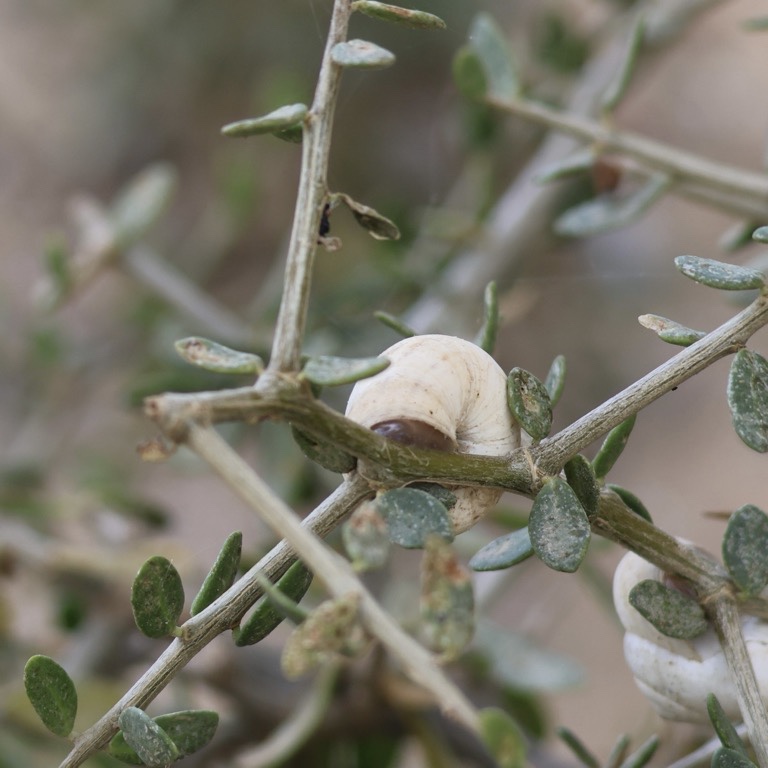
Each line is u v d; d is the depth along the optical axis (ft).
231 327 2.37
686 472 3.52
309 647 1.16
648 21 2.41
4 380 3.18
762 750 1.27
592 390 3.26
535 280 2.69
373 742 2.02
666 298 3.26
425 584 1.17
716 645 1.32
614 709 3.08
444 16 3.50
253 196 2.87
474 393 1.28
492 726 1.12
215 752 1.96
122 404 2.18
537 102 2.62
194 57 3.90
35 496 2.39
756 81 3.82
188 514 3.53
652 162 1.73
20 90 4.18
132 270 2.40
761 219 1.76
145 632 1.26
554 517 1.26
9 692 1.88
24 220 4.02
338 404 2.12
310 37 3.75
